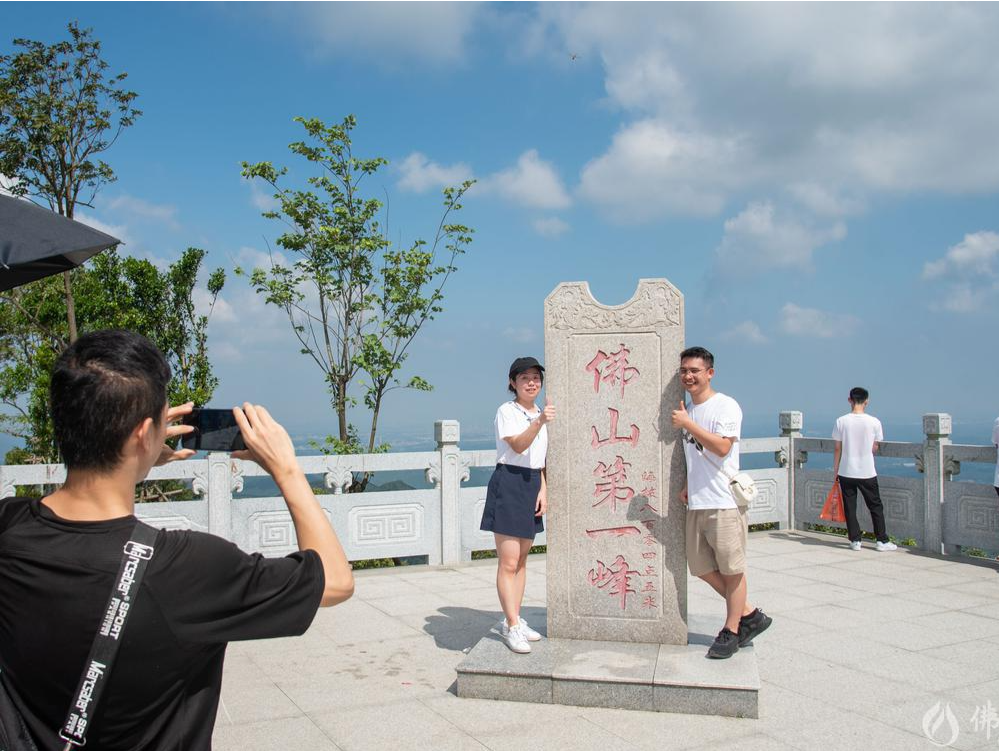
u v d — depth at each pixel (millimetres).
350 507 8047
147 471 1631
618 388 5121
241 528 7613
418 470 8367
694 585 7438
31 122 9289
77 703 1397
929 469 8969
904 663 5141
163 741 1498
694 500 4676
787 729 4070
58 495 1575
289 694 4641
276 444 1726
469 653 4805
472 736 4016
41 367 10875
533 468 5051
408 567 8250
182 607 1461
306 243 9914
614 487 5098
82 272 11383
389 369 9625
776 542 9648
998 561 8344
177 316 11641
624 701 4336
